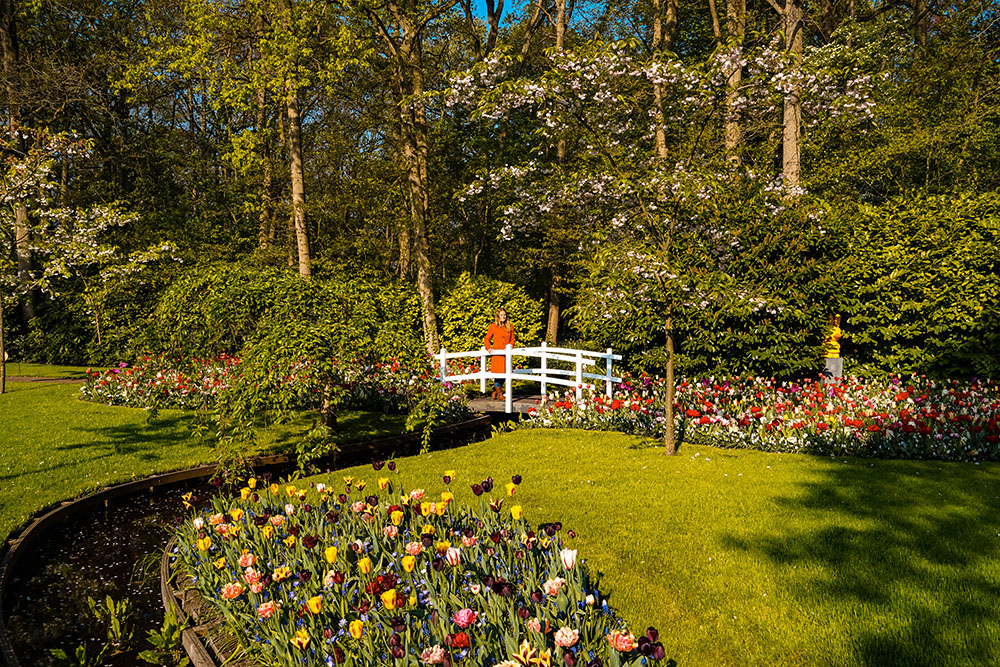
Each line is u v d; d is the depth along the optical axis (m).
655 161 7.71
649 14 16.88
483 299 15.94
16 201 13.39
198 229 21.36
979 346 8.90
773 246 9.34
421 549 3.47
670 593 3.85
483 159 19.67
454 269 23.92
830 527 4.76
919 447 6.75
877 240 10.02
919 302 9.30
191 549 4.32
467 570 3.42
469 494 5.98
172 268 17.12
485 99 7.96
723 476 6.21
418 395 7.94
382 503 4.52
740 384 9.55
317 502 5.25
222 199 23.06
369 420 10.10
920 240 9.62
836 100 8.16
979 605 3.55
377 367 7.81
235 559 3.90
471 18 19.05
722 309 8.29
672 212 6.88
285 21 13.27
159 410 10.42
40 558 5.27
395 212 18.48
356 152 19.14
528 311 16.47
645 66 7.32
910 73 14.53
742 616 3.54
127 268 14.76
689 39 19.95
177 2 19.91
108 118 23.64
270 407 6.78
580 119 7.59
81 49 21.97
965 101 14.11
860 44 14.20
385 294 8.16
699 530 4.83
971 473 6.09
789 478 6.07
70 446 8.27
